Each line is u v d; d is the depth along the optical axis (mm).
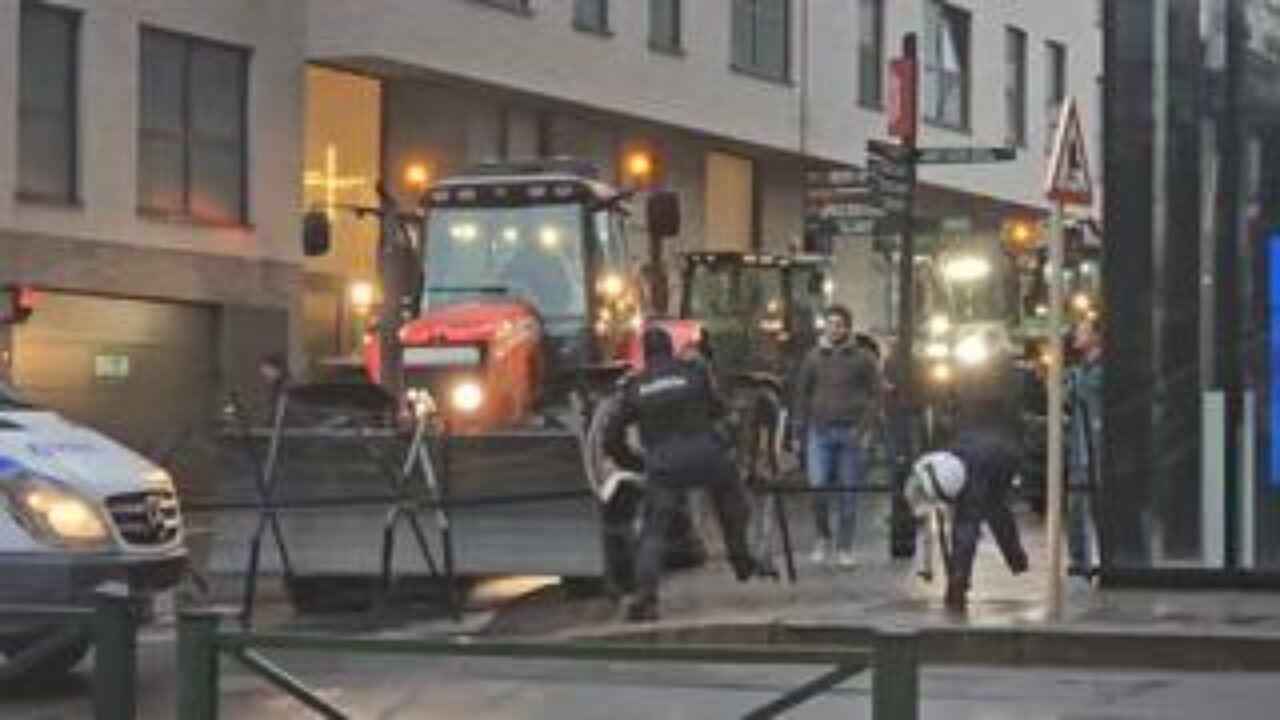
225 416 35719
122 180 42062
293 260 46000
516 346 26719
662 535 21703
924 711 16891
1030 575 24906
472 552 23812
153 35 43062
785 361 44375
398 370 27859
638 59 54031
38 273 40062
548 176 29719
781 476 29812
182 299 43312
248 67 45125
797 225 63562
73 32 41406
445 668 17906
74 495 17578
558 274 29219
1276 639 19391
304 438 24094
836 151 62656
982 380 22453
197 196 44000
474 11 48250
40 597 17281
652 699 16938
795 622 20453
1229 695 17875
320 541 24047
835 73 62719
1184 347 22969
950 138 69562
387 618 23453
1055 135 21516
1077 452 25719
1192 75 22844
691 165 59156
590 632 20812
